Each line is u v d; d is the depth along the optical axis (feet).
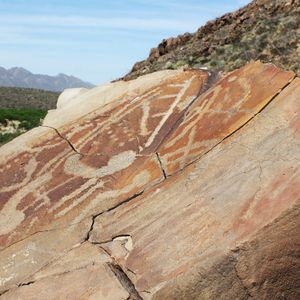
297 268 13.55
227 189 14.69
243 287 13.58
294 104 15.44
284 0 47.29
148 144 17.60
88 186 16.84
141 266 14.38
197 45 46.88
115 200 16.24
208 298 13.64
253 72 17.34
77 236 15.65
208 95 18.04
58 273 14.90
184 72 19.83
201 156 16.07
